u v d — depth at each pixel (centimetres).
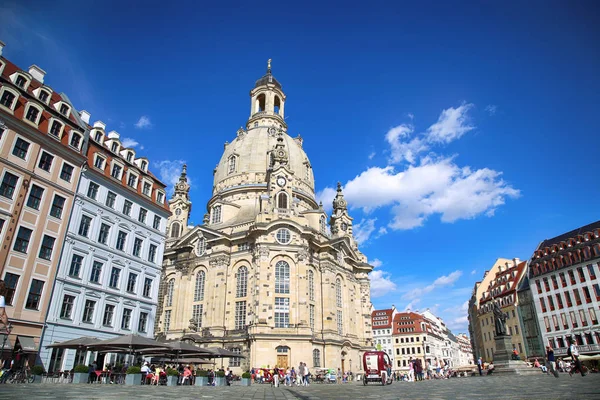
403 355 15100
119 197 5319
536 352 8731
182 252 8044
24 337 3972
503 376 4616
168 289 7988
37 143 4388
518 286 9669
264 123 10519
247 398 2133
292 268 7062
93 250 4841
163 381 4147
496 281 10825
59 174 4581
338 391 2959
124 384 3603
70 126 4794
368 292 9225
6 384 2834
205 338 6844
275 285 6900
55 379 3928
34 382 3491
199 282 7631
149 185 5881
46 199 4403
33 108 4400
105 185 5144
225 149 10375
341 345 7462
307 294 6994
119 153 5578
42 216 4334
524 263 10000
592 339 7344
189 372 4372
